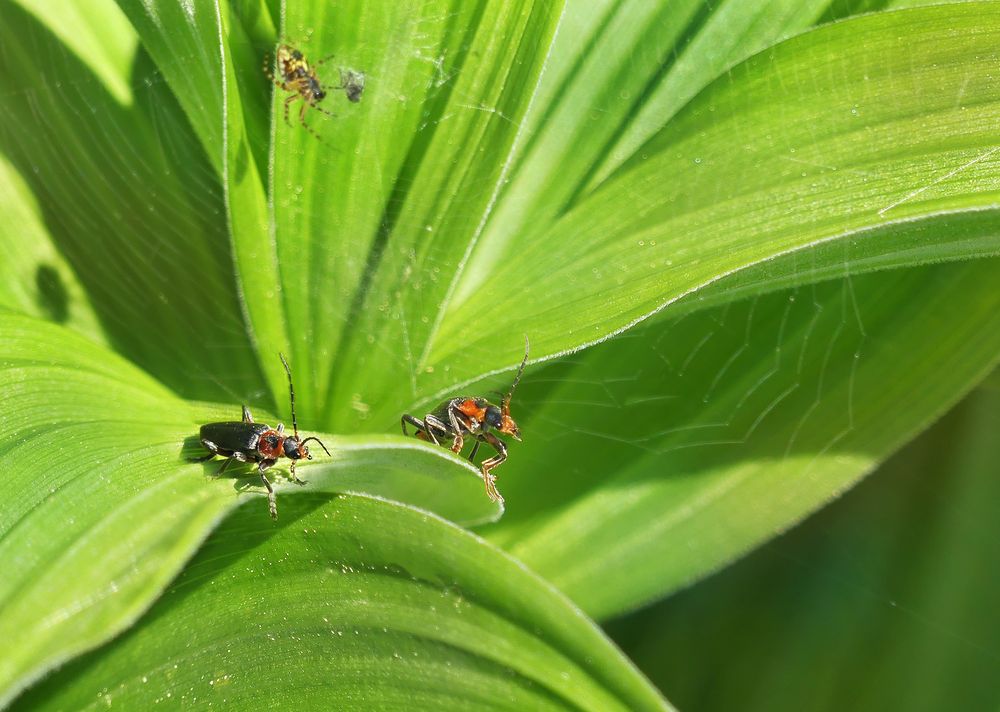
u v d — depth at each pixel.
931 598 0.36
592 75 0.37
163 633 0.33
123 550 0.31
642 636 0.36
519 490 0.36
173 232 0.38
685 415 0.36
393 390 0.35
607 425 0.36
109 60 0.39
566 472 0.36
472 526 0.35
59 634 0.31
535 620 0.32
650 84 0.37
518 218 0.37
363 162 0.35
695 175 0.35
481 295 0.35
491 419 0.36
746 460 0.36
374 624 0.33
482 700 0.33
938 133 0.34
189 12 0.37
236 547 0.33
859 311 0.36
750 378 0.36
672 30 0.37
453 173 0.35
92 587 0.31
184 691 0.33
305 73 0.35
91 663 0.32
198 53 0.37
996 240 0.33
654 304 0.34
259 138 0.37
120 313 0.37
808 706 0.35
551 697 0.32
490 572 0.32
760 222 0.34
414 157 0.35
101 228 0.38
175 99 0.39
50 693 0.32
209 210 0.38
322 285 0.35
